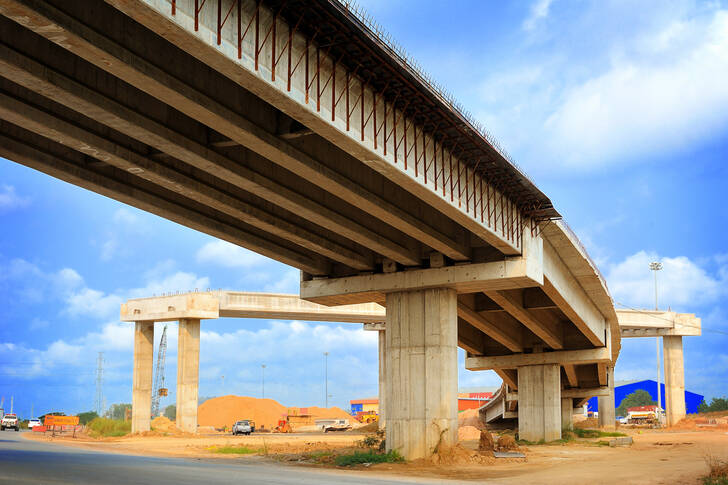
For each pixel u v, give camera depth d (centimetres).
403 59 2395
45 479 2191
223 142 2366
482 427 9938
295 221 3231
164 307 7444
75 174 2486
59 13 1599
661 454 4231
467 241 3647
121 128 2106
